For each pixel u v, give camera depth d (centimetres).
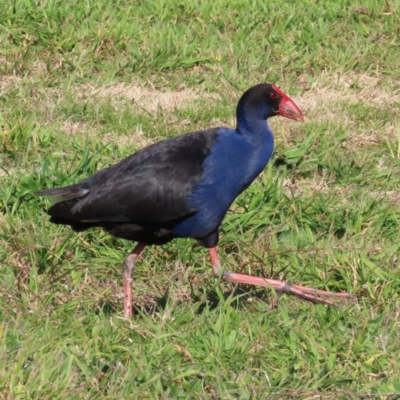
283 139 1328
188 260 1043
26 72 1532
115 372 782
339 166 1259
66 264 1005
